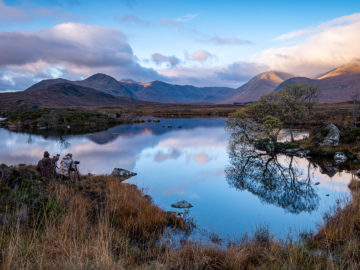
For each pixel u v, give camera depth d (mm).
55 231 5504
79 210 7676
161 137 39812
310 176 16922
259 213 10781
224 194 13477
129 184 14062
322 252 6039
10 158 22781
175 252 5977
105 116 78562
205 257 5656
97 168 19203
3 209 5992
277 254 5672
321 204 11656
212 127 56844
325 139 25516
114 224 8031
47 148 29234
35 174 8984
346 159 21094
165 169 19297
